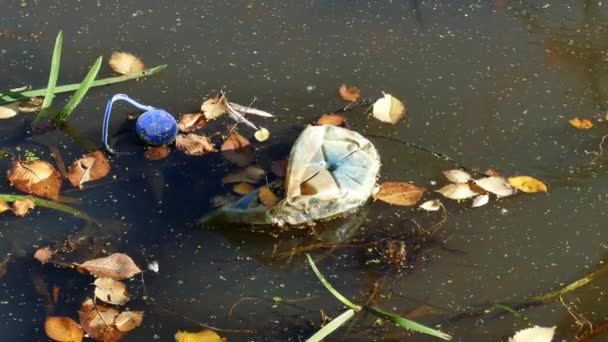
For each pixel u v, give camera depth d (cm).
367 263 196
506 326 188
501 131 217
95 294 189
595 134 217
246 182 206
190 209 202
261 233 199
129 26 236
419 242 199
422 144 214
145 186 205
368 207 203
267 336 186
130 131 214
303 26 238
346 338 186
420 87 225
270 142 213
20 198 198
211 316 188
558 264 196
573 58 233
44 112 216
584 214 204
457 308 190
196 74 226
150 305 189
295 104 221
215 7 242
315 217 200
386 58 231
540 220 203
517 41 236
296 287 192
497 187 206
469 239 199
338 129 207
